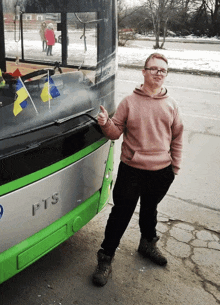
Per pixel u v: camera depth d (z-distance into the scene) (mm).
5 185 1894
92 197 2688
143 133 2408
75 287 2668
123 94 9281
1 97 2090
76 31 2621
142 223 2859
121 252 3082
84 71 2646
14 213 1986
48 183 2162
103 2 2658
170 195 4176
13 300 2521
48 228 2264
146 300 2588
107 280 2715
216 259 3086
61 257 2984
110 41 2740
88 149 2482
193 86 10828
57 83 2414
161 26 24172
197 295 2668
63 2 2543
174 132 2531
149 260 3000
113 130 2426
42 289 2633
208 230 3516
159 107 2379
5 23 2447
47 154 2113
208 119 7344
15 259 2074
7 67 2473
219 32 34625
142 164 2434
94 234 3330
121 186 2523
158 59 2305
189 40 30938
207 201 4086
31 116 2131
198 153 5484
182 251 3164
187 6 30188
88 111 2498
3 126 1987
